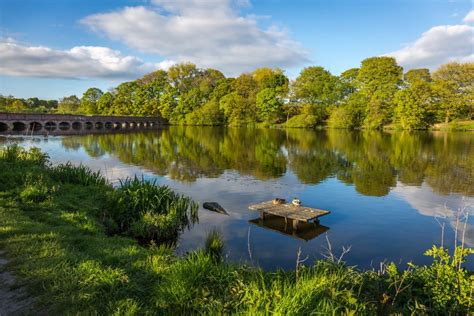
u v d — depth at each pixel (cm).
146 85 8650
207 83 8281
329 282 497
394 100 5881
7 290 468
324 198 1388
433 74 6544
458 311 466
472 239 961
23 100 9606
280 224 1054
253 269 598
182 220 1055
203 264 542
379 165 2219
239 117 7125
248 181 1705
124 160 2372
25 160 1374
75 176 1252
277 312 393
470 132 5250
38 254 579
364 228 1038
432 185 1642
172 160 2392
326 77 7244
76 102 10188
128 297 471
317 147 3225
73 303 444
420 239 957
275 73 8056
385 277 581
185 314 440
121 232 913
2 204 852
